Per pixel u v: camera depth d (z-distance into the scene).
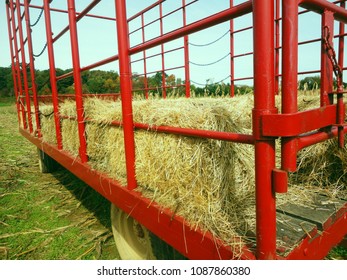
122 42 1.72
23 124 5.66
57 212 3.99
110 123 2.17
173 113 1.59
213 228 1.30
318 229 1.33
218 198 1.38
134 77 6.21
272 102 0.97
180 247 1.39
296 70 0.94
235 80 4.39
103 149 2.39
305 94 2.89
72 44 2.48
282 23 0.93
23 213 4.01
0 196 4.66
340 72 1.16
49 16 3.15
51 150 3.77
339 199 1.65
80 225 3.57
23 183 5.33
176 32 1.32
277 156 2.05
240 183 1.56
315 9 1.07
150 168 1.74
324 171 1.90
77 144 2.98
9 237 3.35
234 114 1.76
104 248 3.05
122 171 2.11
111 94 4.80
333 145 1.82
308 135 1.05
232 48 4.38
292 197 1.68
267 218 1.00
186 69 4.92
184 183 1.50
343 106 1.19
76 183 5.16
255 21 0.94
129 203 1.80
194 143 1.44
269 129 0.94
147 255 2.05
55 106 3.35
